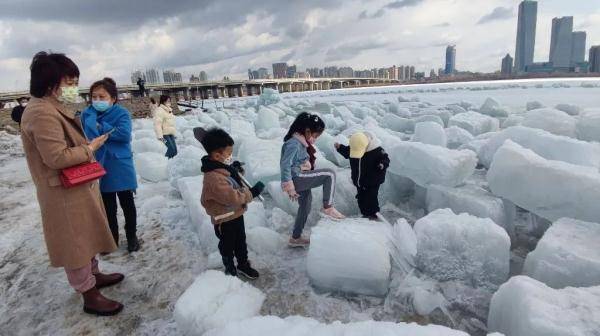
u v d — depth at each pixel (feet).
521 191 10.25
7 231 14.12
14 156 33.12
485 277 8.48
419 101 68.18
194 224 13.08
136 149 26.05
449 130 21.72
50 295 9.55
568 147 13.24
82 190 7.75
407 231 10.33
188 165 17.76
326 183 11.01
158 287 9.59
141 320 8.29
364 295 8.70
